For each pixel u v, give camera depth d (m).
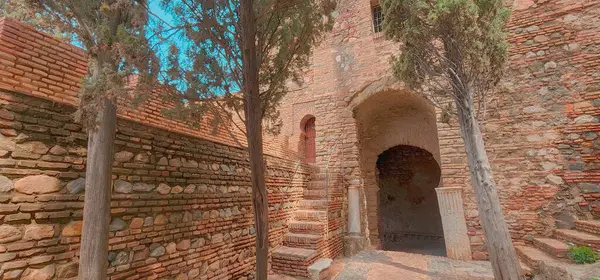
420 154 15.06
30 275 2.78
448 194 7.80
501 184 7.36
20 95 2.90
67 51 4.01
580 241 5.47
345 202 9.56
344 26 10.98
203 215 4.94
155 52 3.17
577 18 7.21
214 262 5.07
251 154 3.45
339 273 6.50
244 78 3.54
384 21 5.15
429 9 4.48
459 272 6.30
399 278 6.05
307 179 9.01
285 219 7.39
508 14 4.75
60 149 3.16
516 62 7.68
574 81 7.02
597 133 6.60
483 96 4.81
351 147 10.09
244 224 5.98
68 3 2.94
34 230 2.86
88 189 2.93
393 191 15.73
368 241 9.52
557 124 7.05
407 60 5.13
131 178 3.79
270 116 4.55
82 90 2.78
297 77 4.63
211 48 3.69
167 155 4.38
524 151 7.27
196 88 3.43
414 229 14.96
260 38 3.89
